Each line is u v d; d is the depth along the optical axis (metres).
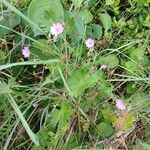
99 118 0.22
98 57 0.24
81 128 0.22
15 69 0.23
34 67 0.22
